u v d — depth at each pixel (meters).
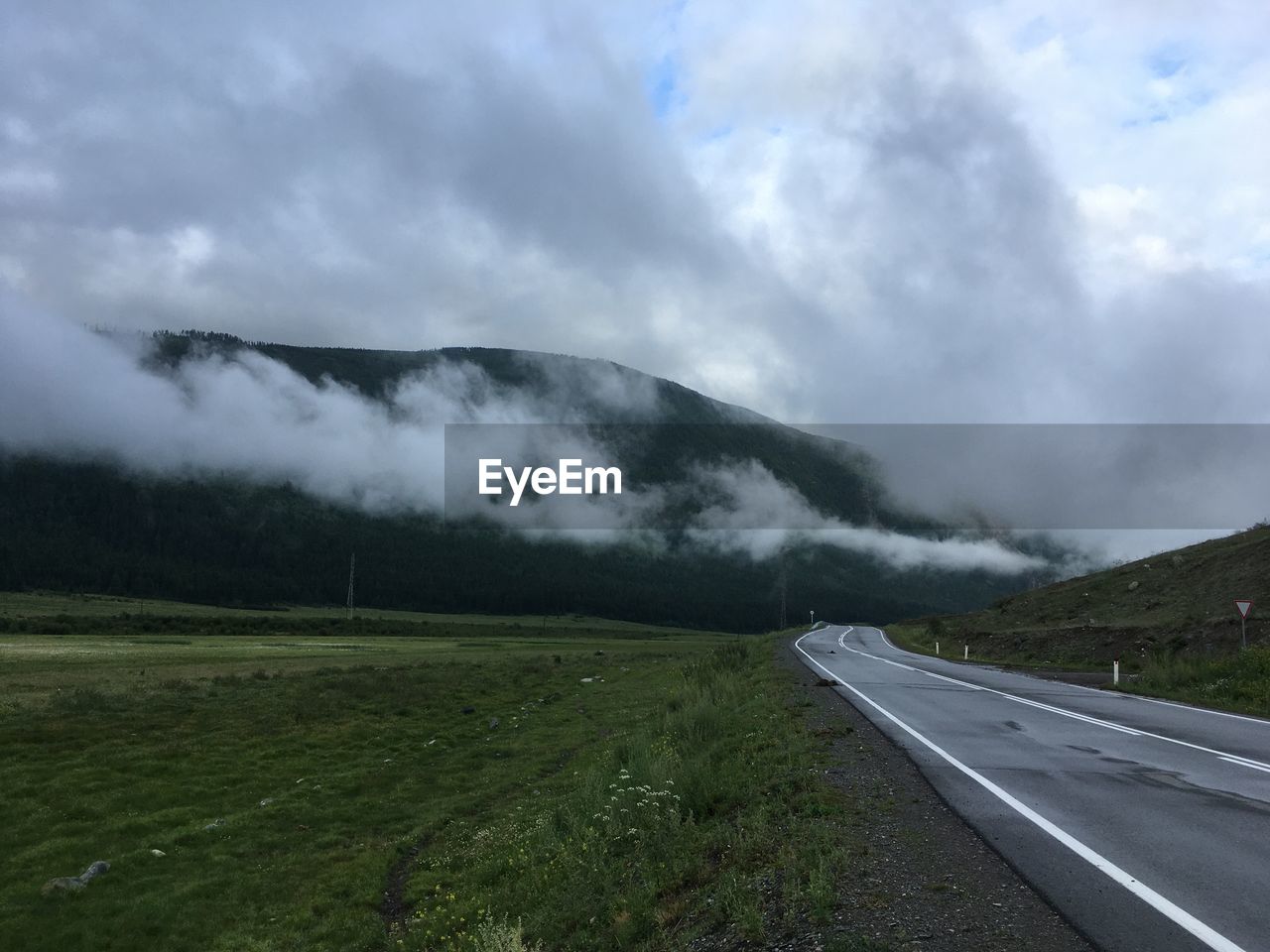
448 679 38.84
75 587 181.12
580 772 19.52
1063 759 12.16
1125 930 5.57
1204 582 45.03
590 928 8.18
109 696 29.03
